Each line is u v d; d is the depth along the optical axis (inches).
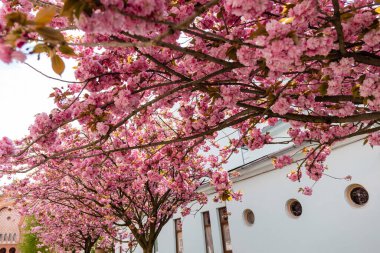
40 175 408.2
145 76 139.4
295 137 210.1
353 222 252.8
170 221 515.8
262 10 81.3
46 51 65.4
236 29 120.5
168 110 321.4
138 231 361.1
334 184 271.6
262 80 175.8
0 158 125.3
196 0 115.2
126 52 138.4
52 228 607.2
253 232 347.9
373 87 109.2
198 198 383.2
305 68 123.0
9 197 440.8
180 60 153.3
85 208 434.0
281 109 128.0
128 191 365.1
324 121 126.4
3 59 57.2
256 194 352.5
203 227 442.6
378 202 238.5
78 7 61.3
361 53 105.7
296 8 88.4
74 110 131.5
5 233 1401.3
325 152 234.5
